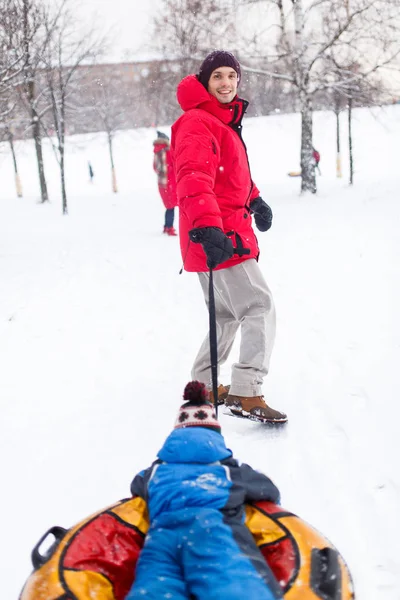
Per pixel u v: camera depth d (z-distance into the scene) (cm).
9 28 1242
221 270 431
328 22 1942
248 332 435
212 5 2006
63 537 260
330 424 434
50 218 2027
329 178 2625
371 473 367
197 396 292
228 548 232
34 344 676
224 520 246
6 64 1244
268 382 516
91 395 526
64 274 1038
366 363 534
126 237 1429
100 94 3253
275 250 1063
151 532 249
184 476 261
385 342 577
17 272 1079
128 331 698
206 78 424
